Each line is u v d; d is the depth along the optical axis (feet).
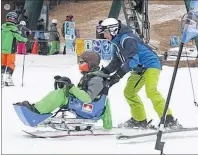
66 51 76.48
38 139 24.56
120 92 45.19
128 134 26.13
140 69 28.12
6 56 47.67
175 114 35.35
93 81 25.40
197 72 59.88
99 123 29.91
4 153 20.74
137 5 85.30
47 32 80.48
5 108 34.42
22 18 87.40
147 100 40.60
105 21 27.02
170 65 69.46
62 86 25.00
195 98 43.42
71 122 25.67
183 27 25.30
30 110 24.56
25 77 54.29
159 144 21.76
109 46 69.26
